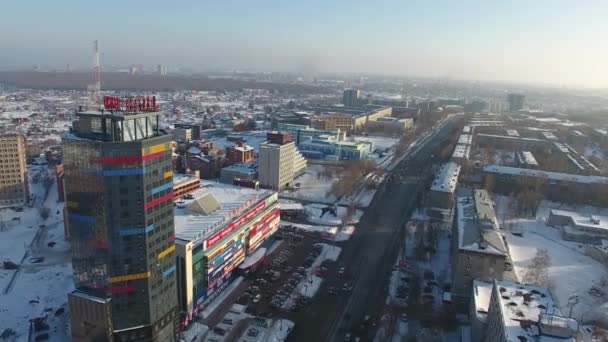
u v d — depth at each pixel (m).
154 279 126.94
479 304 143.25
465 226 187.25
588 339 143.38
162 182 125.12
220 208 186.75
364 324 152.50
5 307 157.00
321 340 143.25
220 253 165.75
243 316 154.00
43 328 144.50
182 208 183.88
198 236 155.38
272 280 180.12
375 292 174.38
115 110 125.38
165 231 129.38
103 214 117.06
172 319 137.50
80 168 117.00
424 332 147.00
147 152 117.69
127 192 117.00
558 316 110.94
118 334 124.56
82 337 127.12
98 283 122.81
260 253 194.75
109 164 113.75
